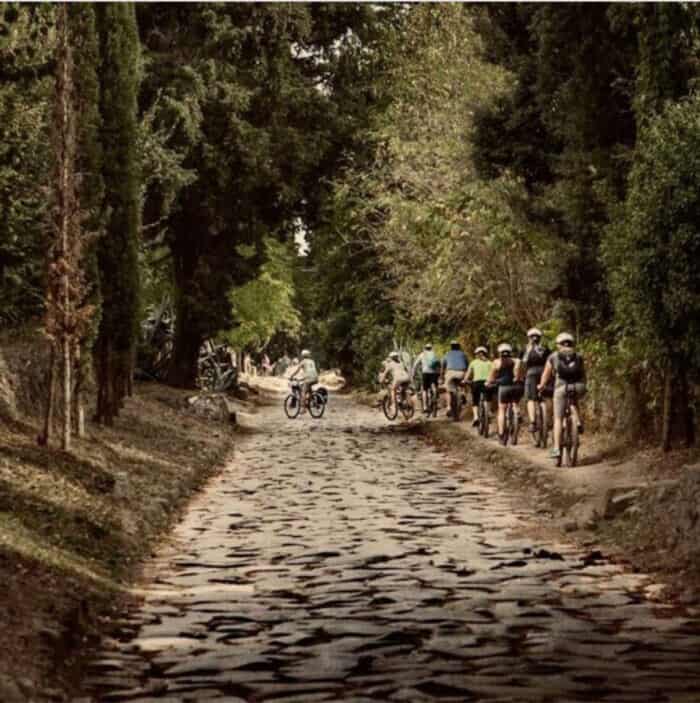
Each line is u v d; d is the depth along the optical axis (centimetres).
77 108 2575
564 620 1204
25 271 2405
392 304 4644
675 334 2320
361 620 1212
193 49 4997
